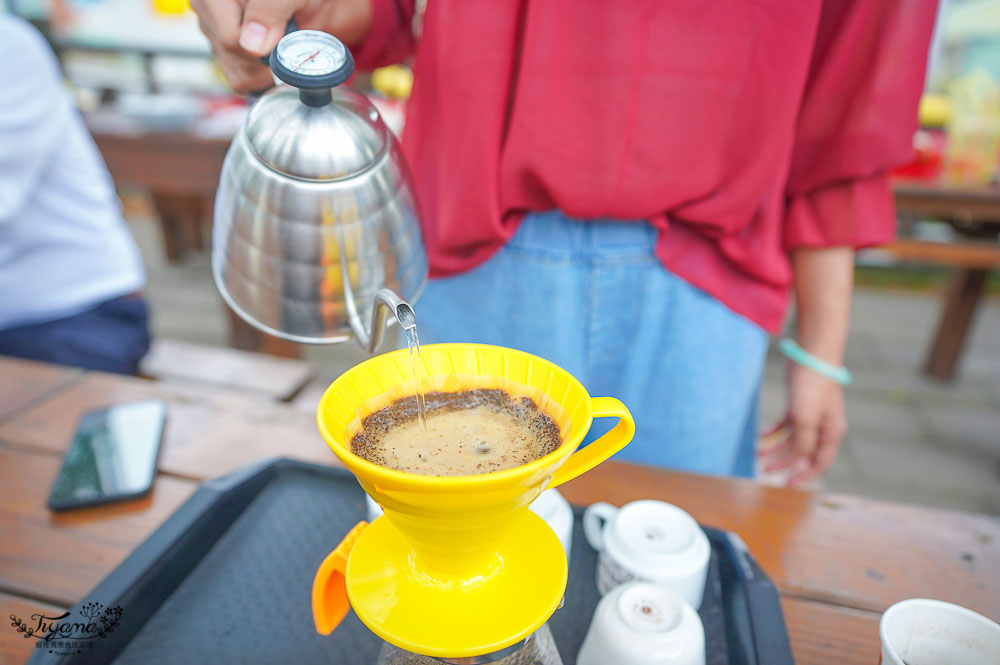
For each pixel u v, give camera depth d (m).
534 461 0.35
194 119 2.22
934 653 0.48
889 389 2.45
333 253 0.55
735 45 0.72
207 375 1.43
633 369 0.90
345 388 0.40
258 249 0.55
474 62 0.75
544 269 0.85
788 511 0.75
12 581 0.64
